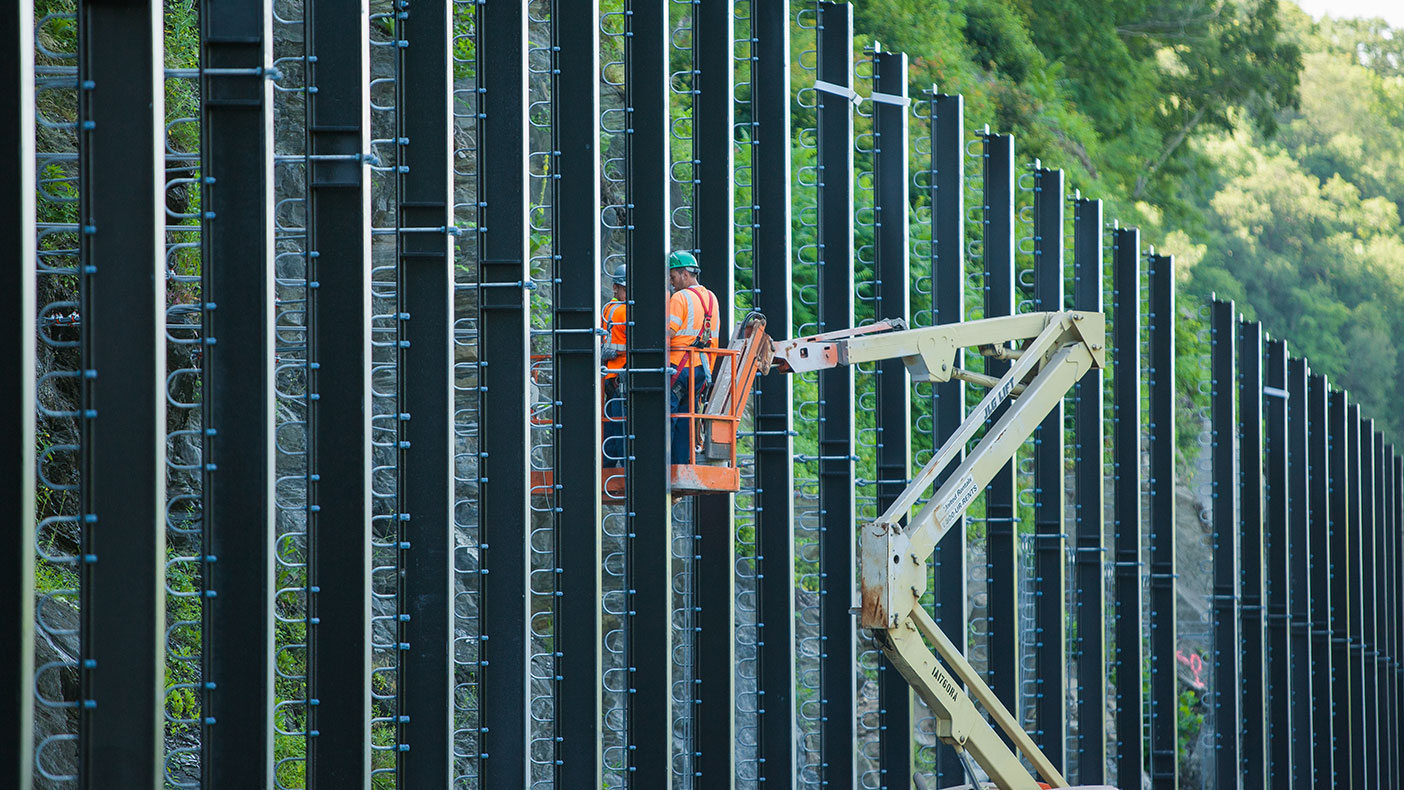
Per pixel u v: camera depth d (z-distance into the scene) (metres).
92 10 18.16
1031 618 51.38
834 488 36.31
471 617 33.38
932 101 41.75
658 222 30.61
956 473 29.66
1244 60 145.00
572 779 28.27
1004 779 29.44
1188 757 64.00
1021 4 119.19
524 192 27.06
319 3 22.67
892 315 38.91
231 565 20.27
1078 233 47.00
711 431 29.78
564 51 29.28
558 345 28.97
